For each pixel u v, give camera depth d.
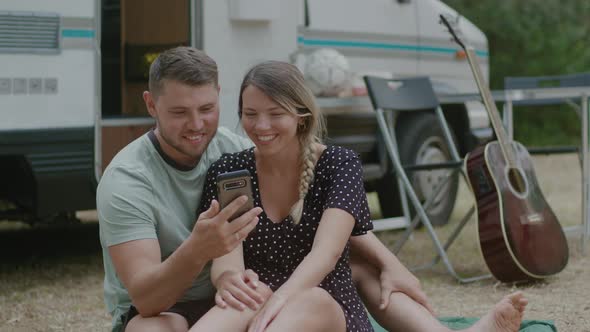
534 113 14.20
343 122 5.55
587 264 4.83
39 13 4.20
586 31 14.59
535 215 4.33
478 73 4.57
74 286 4.46
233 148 2.79
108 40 5.62
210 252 2.25
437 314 3.83
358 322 2.50
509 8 14.33
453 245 5.55
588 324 3.60
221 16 4.79
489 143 4.42
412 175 6.01
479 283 4.45
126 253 2.40
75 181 4.34
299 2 5.30
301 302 2.31
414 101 5.25
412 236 5.82
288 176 2.58
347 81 5.34
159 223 2.51
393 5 6.12
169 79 2.38
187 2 4.77
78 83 4.32
